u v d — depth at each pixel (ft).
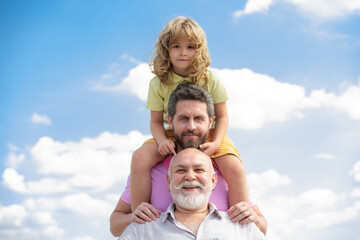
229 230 6.99
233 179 7.81
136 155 8.01
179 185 7.08
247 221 7.18
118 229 8.05
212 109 7.98
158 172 8.09
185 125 7.64
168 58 8.86
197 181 7.07
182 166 7.12
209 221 7.06
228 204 7.88
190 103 7.68
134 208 7.93
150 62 9.16
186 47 8.66
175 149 8.13
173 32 8.62
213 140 8.15
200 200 7.02
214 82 8.81
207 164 7.25
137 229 7.04
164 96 8.87
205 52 8.77
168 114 8.04
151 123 8.82
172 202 7.78
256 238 7.10
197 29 8.70
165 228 6.98
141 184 7.91
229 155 7.96
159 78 8.86
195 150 7.35
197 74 8.61
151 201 7.95
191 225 7.04
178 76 8.86
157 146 8.14
